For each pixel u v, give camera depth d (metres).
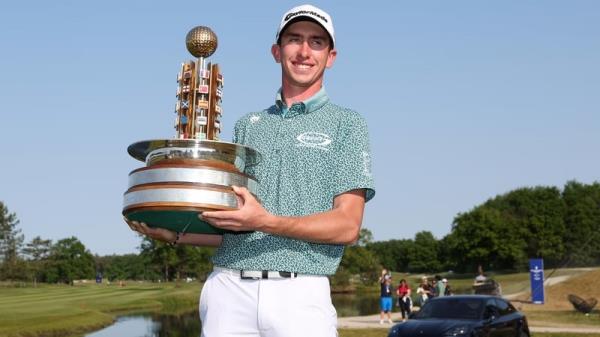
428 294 28.69
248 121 3.50
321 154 3.21
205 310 3.23
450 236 120.31
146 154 3.01
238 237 3.11
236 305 3.10
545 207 115.12
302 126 3.28
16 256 118.62
